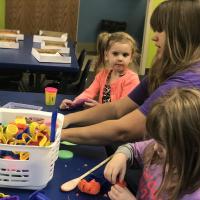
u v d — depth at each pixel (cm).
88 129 140
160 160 109
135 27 702
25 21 518
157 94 127
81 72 349
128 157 121
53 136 111
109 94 216
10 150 106
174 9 128
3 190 108
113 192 108
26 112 130
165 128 92
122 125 135
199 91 101
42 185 110
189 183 93
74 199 108
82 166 127
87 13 684
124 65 214
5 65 262
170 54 130
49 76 358
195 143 92
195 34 127
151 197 107
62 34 371
